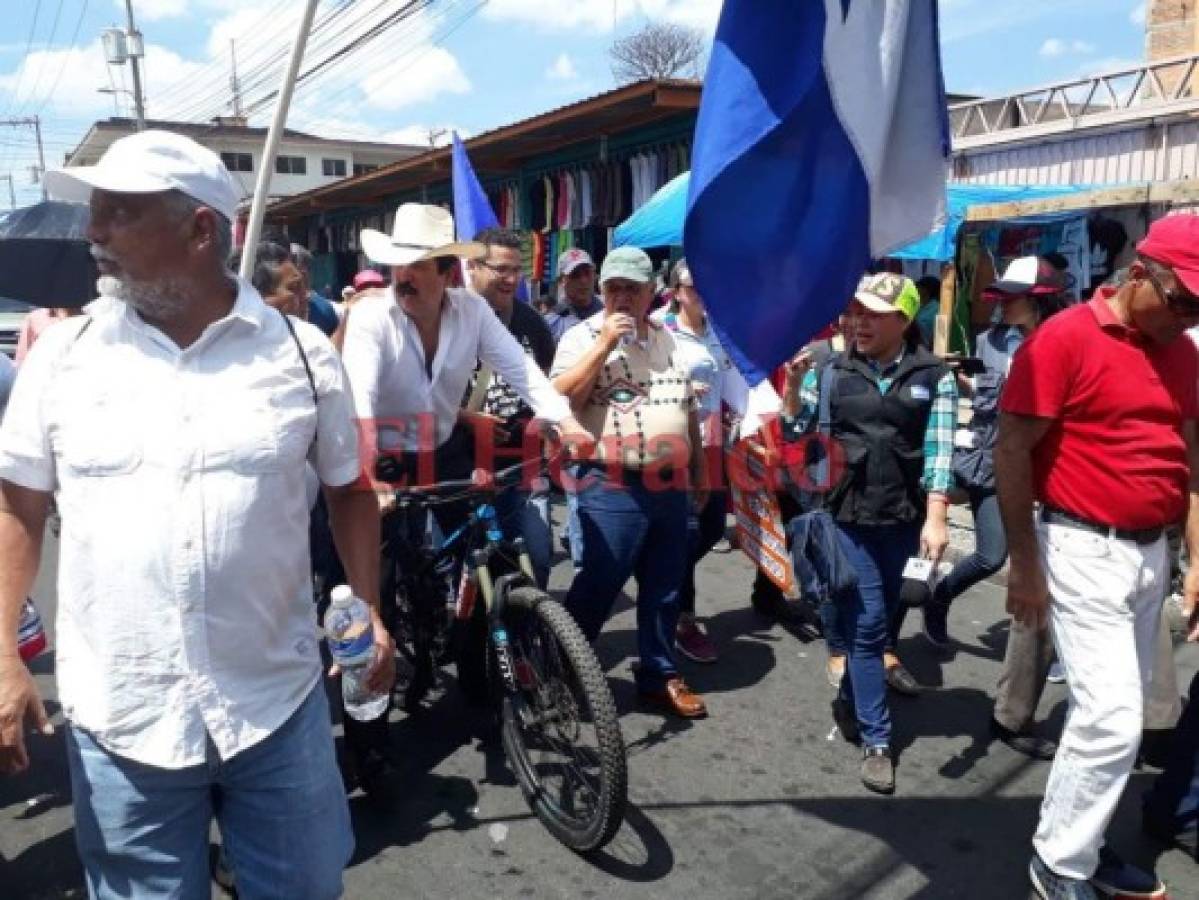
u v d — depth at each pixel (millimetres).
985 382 4309
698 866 2922
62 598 1744
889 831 3113
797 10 2510
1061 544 2602
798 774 3471
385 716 3199
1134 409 2498
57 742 3732
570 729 3051
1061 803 2627
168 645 1678
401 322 3260
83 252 5316
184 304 1698
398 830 3117
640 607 3949
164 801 1757
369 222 18734
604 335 3514
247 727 1763
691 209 2520
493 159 12039
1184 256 2328
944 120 2674
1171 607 4438
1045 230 8555
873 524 3338
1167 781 3014
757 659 4535
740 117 2494
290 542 1812
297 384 1794
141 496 1647
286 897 1899
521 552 3326
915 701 4066
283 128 2916
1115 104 9922
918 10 2625
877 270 8422
